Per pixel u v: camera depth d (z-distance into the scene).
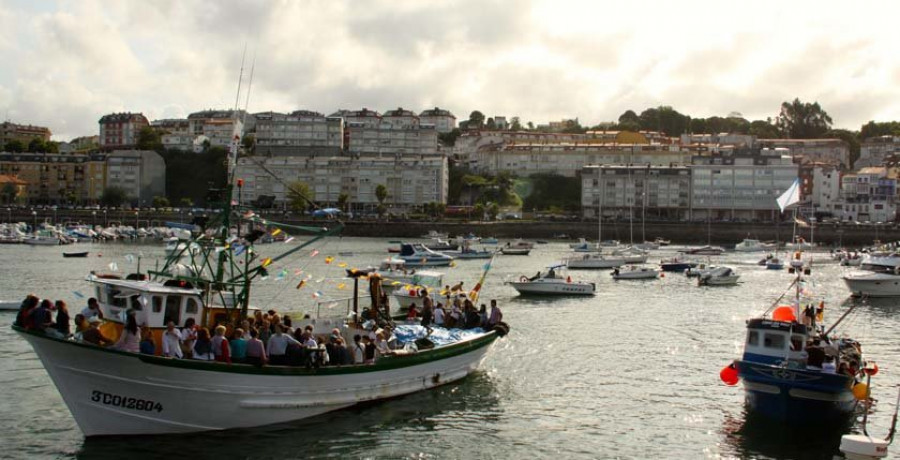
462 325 42.09
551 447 30.12
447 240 169.75
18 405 33.19
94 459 27.38
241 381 29.53
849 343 39.72
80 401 28.14
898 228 195.88
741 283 94.12
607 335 53.56
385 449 29.34
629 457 29.25
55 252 126.69
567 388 38.50
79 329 28.00
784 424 32.38
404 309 62.53
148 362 27.72
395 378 34.91
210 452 28.31
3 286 76.50
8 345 44.38
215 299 34.81
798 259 50.91
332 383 32.16
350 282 79.81
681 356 46.59
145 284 31.41
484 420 33.06
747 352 35.41
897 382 40.75
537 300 74.25
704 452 29.83
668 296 78.88
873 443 28.22
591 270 113.94
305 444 29.45
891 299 78.56
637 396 37.31
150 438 29.12
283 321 35.66
